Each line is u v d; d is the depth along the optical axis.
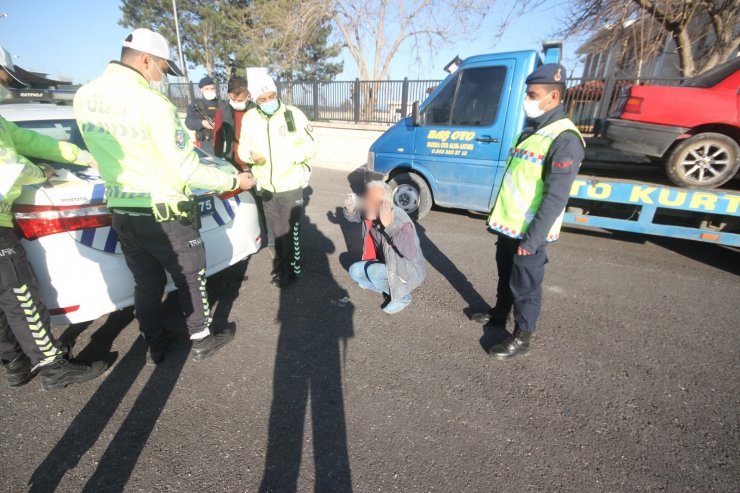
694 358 2.58
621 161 4.53
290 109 3.03
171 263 2.22
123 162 1.93
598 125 4.87
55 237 2.12
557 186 2.09
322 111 11.16
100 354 2.56
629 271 3.88
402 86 9.70
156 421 2.04
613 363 2.53
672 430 2.02
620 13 8.48
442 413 2.11
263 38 19.06
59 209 2.11
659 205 3.79
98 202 2.25
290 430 2.00
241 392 2.25
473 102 4.52
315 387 2.29
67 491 1.68
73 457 1.84
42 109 3.09
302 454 1.86
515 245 2.50
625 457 1.86
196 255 2.29
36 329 2.08
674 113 3.73
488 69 4.36
